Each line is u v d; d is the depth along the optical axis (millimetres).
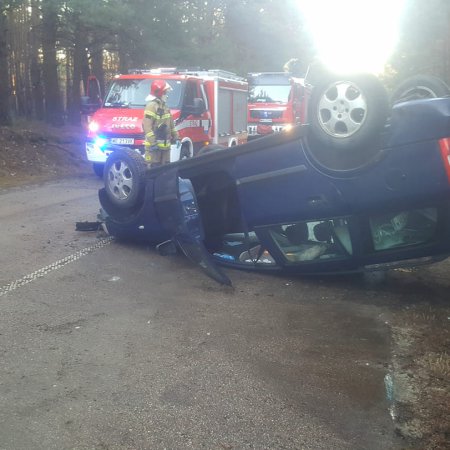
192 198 6824
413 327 5121
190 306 5566
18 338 4699
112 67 37094
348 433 3477
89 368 4227
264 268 6598
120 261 7004
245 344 4711
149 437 3395
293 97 20938
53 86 24250
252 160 6094
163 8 20375
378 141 5258
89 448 3279
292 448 3322
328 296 5953
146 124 9703
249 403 3789
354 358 4480
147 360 4379
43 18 22188
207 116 14070
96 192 12625
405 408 3760
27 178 14547
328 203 5688
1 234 8180
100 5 18672
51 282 6133
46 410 3648
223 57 23984
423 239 5723
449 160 5047
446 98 5133
